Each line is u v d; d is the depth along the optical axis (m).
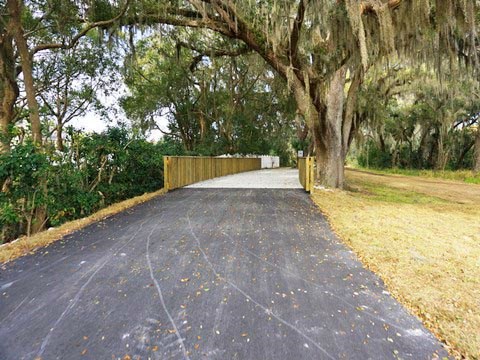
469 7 7.22
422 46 8.69
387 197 10.31
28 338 2.02
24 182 5.75
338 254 3.61
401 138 26.50
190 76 16.75
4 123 8.92
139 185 9.52
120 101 15.38
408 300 2.51
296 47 8.31
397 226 5.15
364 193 11.17
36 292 2.67
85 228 4.81
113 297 2.56
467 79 13.96
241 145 20.02
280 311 2.34
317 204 6.95
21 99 11.43
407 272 3.07
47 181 6.21
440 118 21.31
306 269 3.16
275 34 7.84
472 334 2.05
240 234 4.43
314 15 7.54
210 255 3.57
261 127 21.08
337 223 5.16
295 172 19.98
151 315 2.29
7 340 2.00
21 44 8.00
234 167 18.09
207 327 2.13
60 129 7.55
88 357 1.83
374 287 2.75
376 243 4.06
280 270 3.13
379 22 7.18
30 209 6.06
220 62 17.06
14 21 7.86
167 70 16.33
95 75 12.76
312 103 9.59
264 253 3.64
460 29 7.92
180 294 2.61
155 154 9.90
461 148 24.28
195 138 19.42
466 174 20.28
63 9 8.97
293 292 2.65
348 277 2.96
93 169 7.89
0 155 5.56
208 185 10.78
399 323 2.18
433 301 2.48
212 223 5.11
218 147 17.89
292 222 5.18
